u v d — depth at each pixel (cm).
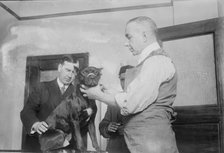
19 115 302
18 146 297
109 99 278
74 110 288
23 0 324
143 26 287
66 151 284
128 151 266
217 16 275
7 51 316
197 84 268
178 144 261
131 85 273
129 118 270
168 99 267
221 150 250
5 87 310
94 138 279
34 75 306
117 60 288
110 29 297
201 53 271
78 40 304
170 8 288
